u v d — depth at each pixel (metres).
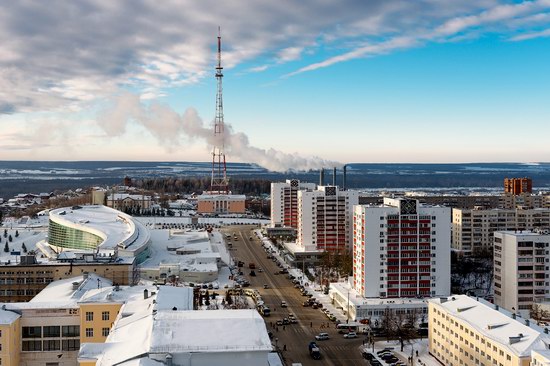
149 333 147.38
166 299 196.00
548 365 157.25
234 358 139.12
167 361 135.12
